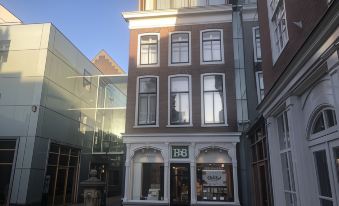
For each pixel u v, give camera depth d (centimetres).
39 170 1554
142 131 1410
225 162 1338
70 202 1861
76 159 1973
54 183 1691
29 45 1691
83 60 2114
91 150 2050
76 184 1934
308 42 485
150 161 1388
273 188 775
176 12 1515
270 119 804
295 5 594
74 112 1961
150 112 1445
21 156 1513
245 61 1409
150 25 1548
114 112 2036
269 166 854
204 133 1345
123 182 1387
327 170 518
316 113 550
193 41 1499
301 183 580
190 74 1455
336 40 416
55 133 1717
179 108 1433
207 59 1472
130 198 1349
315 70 498
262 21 901
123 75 2078
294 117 614
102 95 2088
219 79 1442
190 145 1355
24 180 1474
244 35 1438
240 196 1274
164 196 1321
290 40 628
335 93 434
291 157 669
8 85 1639
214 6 1488
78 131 2003
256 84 1366
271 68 795
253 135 1173
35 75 1634
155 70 1485
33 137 1532
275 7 757
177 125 1395
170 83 1463
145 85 1481
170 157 1362
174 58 1502
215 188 1316
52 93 1708
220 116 1398
